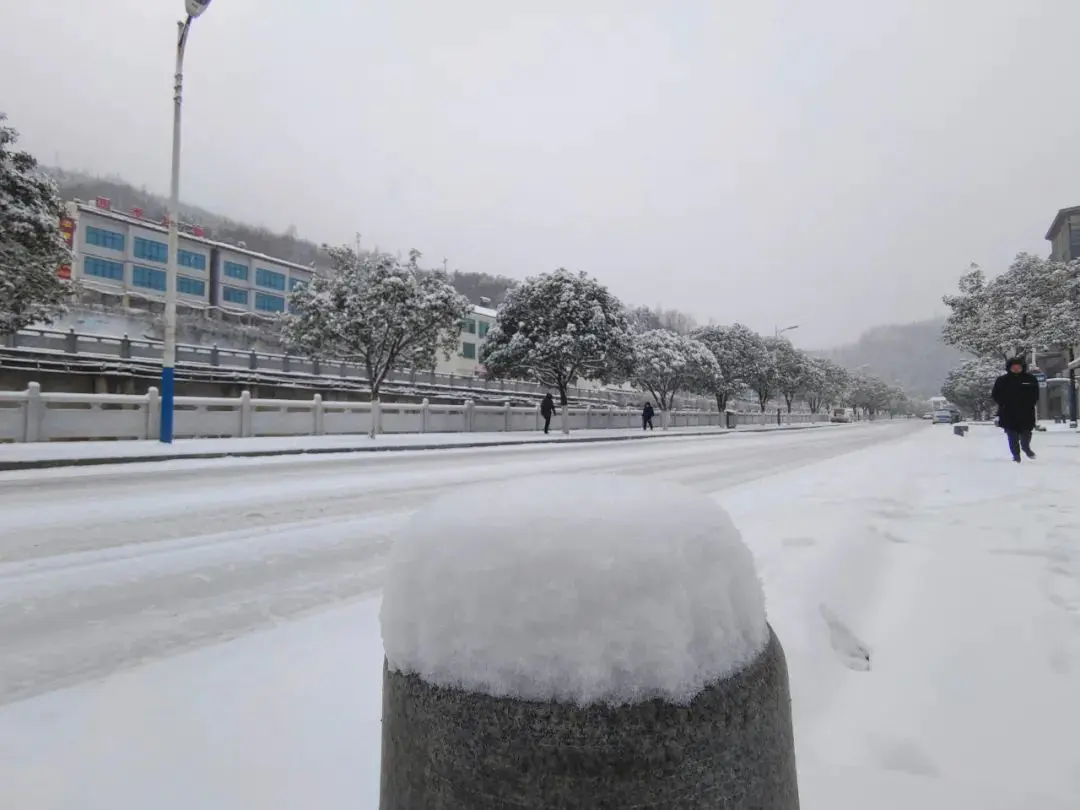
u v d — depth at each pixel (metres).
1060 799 1.73
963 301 24.53
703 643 0.91
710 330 51.28
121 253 53.03
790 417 70.81
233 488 8.82
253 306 62.03
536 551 0.91
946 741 2.04
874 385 111.69
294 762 2.13
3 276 11.57
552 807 0.84
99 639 3.45
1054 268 22.22
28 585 4.38
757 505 6.66
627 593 0.88
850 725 2.17
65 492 8.20
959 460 11.05
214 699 2.66
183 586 4.43
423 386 37.69
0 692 2.77
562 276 29.00
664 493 1.07
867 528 5.07
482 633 0.91
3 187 11.73
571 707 0.85
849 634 2.87
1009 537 4.56
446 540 1.00
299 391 29.70
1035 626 2.87
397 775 1.00
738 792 0.90
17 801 1.94
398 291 19.50
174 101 14.72
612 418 35.97
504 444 21.22
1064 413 37.19
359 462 13.19
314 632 3.54
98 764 2.15
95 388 22.94
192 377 25.69
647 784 0.84
